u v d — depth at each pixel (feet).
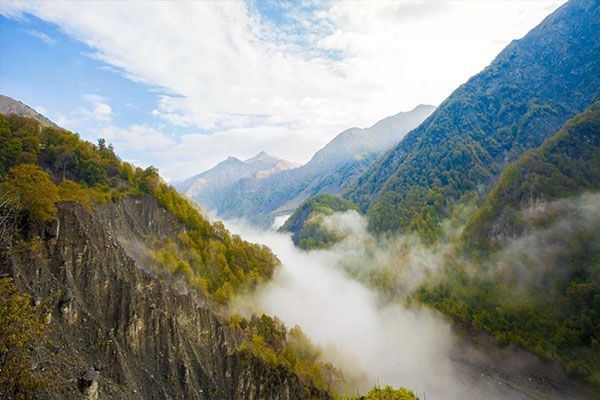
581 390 356.59
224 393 242.99
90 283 194.39
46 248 181.47
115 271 212.23
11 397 93.09
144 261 277.03
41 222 182.80
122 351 189.47
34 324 102.78
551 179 518.78
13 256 160.56
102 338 178.40
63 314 167.32
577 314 394.52
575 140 547.08
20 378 95.30
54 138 324.19
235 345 277.64
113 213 290.56
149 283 234.17
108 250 216.54
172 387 202.80
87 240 201.16
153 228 344.28
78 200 228.22
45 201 181.47
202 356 250.57
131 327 200.34
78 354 161.38
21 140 279.49
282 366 300.81
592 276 400.67
